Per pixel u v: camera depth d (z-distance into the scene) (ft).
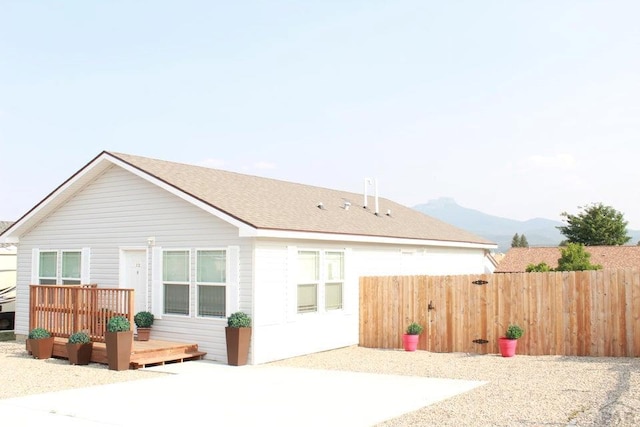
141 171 57.88
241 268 52.70
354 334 63.93
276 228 52.34
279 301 54.39
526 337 55.47
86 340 52.24
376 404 35.73
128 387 41.75
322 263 60.03
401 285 62.08
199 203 53.83
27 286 69.51
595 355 52.80
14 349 61.87
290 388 41.09
